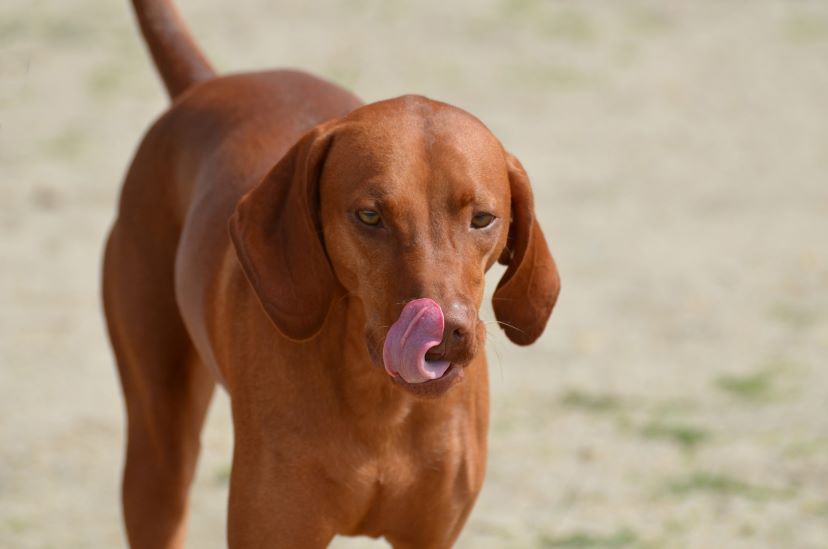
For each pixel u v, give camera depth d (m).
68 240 16.16
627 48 24.48
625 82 22.91
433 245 5.84
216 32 24.11
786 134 20.78
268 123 7.78
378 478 6.61
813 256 15.68
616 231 16.69
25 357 12.98
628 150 19.95
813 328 13.59
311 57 22.97
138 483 8.00
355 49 23.45
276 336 6.58
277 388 6.56
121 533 9.87
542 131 20.56
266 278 6.23
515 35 24.62
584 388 12.28
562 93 22.23
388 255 5.88
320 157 6.12
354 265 6.04
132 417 8.12
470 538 9.71
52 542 9.66
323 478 6.57
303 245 6.21
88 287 14.80
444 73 22.62
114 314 8.29
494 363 12.80
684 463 10.80
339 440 6.53
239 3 25.84
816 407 11.70
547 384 12.38
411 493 6.75
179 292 7.68
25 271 15.20
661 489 10.39
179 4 25.77
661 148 20.09
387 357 5.66
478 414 6.87
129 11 25.06
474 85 22.23
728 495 10.23
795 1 27.44
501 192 6.09
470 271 5.91
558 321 13.93
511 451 11.08
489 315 12.77
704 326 13.72
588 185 18.44
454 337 5.69
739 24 26.06
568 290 14.76
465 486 6.86
